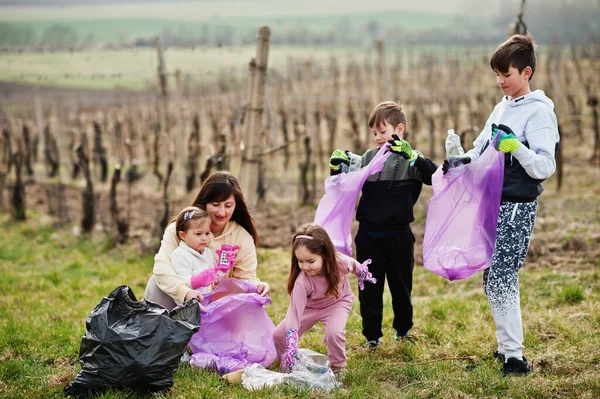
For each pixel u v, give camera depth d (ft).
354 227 31.89
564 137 55.42
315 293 15.15
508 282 14.52
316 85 86.17
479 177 14.53
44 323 19.70
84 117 78.95
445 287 23.47
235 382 14.32
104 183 52.19
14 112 76.69
